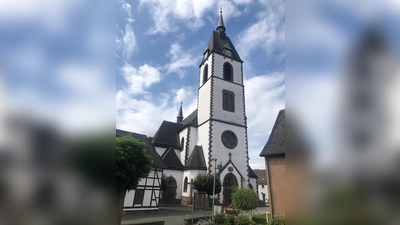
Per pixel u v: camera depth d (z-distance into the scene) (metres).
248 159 32.44
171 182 30.25
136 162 12.43
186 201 28.58
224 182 28.97
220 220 15.23
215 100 33.41
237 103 35.00
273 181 14.41
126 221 15.82
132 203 20.19
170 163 31.28
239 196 17.55
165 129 38.03
